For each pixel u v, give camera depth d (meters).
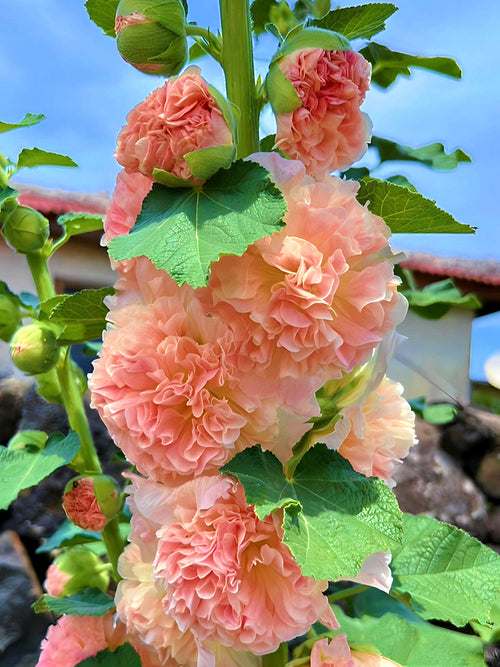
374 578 0.28
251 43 0.32
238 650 0.29
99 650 0.41
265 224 0.24
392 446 0.35
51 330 0.40
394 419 0.35
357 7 0.34
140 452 0.27
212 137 0.26
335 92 0.29
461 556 0.37
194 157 0.26
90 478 0.42
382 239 0.27
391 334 0.30
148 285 0.29
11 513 0.75
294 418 0.28
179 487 0.28
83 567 0.49
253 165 0.26
